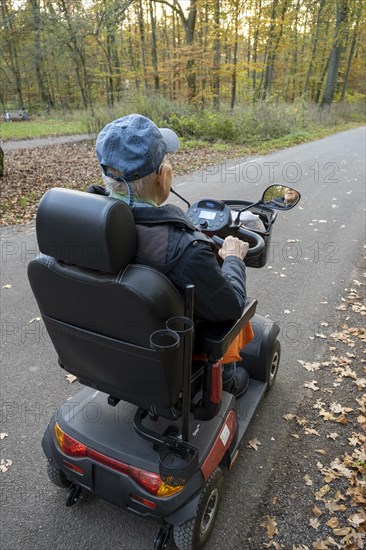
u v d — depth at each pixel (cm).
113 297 155
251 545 223
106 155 154
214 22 2327
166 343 159
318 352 385
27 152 1491
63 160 1305
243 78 2619
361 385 341
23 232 697
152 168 155
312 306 465
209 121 1755
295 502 246
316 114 2556
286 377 352
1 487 256
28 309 460
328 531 230
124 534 229
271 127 1872
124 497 198
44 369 363
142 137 152
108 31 2378
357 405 322
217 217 224
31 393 335
